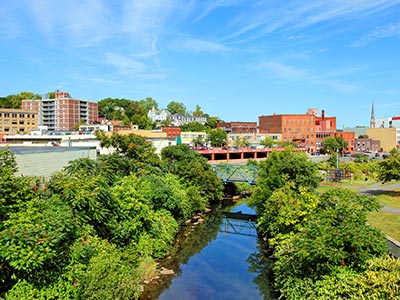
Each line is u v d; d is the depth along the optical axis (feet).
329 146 471.21
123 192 104.94
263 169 164.04
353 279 60.44
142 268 101.19
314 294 66.64
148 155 160.45
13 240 61.31
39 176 99.66
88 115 625.82
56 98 587.68
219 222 177.47
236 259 124.77
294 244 73.72
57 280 68.95
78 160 110.01
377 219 116.88
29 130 498.69
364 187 203.10
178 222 152.76
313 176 142.00
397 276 54.60
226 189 248.32
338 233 66.54
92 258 76.89
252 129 593.42
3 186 71.05
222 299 93.56
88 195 81.35
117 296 76.13
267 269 114.62
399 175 170.50
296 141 510.17
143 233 112.68
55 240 64.59
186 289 99.09
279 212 110.52
